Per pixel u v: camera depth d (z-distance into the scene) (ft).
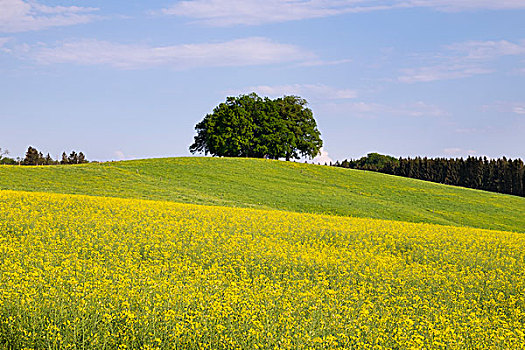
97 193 128.88
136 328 26.86
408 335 29.99
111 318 26.86
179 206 93.45
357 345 27.68
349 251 57.31
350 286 41.93
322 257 51.78
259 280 41.22
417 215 147.64
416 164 375.04
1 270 34.94
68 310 28.14
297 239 65.98
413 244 67.00
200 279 38.47
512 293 45.68
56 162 406.41
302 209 139.95
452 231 87.15
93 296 30.07
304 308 32.99
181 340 26.09
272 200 148.05
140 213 76.38
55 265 40.16
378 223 91.61
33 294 29.27
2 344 24.77
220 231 65.82
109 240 53.36
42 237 51.60
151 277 37.17
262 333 26.96
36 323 26.17
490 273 52.42
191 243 54.29
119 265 41.29
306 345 26.55
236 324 28.30
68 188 133.18
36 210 71.46
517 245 72.90
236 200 141.90
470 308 39.50
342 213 139.74
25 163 382.42
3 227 55.52
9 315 26.99
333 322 29.89
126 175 162.20
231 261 47.98
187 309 30.12
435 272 49.98
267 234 67.05
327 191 175.01
